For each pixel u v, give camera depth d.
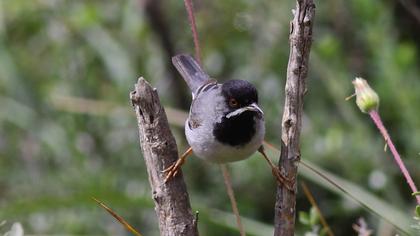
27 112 14.77
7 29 15.12
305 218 7.65
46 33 15.12
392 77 12.05
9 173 14.45
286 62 13.55
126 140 14.25
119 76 14.47
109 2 15.14
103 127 14.49
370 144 12.16
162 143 6.65
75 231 12.59
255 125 8.02
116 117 14.34
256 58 13.77
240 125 7.98
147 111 6.65
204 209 9.94
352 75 13.12
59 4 14.98
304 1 6.32
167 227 6.63
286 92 6.48
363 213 11.98
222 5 14.05
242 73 13.84
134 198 9.77
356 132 12.18
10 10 14.80
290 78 6.45
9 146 14.83
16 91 14.91
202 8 14.24
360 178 12.09
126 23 14.61
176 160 6.67
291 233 6.45
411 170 11.92
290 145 6.48
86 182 13.53
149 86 6.68
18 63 15.14
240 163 12.98
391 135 12.31
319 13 13.76
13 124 15.01
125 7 14.64
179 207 6.60
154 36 14.30
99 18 14.49
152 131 6.67
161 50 14.25
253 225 9.97
